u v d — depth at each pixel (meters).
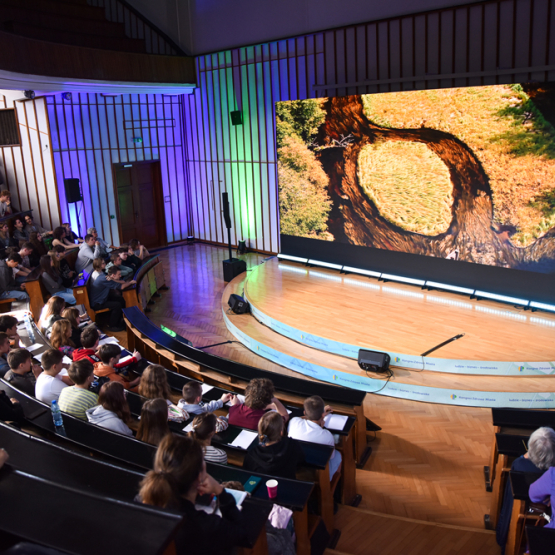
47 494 1.69
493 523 4.02
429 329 7.08
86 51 9.88
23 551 1.73
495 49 8.05
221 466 2.96
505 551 3.28
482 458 5.02
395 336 6.91
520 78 7.92
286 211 10.36
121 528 1.53
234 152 12.57
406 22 8.88
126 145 12.69
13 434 2.68
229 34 11.79
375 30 9.30
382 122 8.43
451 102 7.59
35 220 11.81
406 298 8.28
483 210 7.63
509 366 6.11
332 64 10.09
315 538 3.24
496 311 7.56
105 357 4.75
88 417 3.60
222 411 4.35
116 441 3.20
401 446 5.27
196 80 12.85
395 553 3.41
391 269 9.03
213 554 1.88
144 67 11.46
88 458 2.45
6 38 7.77
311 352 7.10
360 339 6.88
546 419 4.00
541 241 7.17
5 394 3.71
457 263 8.14
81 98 11.72
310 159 9.60
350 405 4.61
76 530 1.54
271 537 2.55
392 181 8.55
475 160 7.54
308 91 10.65
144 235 13.65
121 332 8.11
